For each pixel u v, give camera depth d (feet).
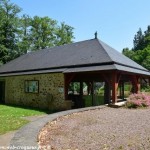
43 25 140.97
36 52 82.74
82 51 62.80
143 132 25.98
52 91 58.03
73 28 150.00
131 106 48.29
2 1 125.29
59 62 61.41
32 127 25.26
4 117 42.14
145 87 105.81
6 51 121.70
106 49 60.44
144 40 276.41
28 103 64.49
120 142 22.18
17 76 68.74
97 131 26.68
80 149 20.31
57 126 29.45
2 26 121.90
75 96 64.03
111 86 54.08
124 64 58.08
